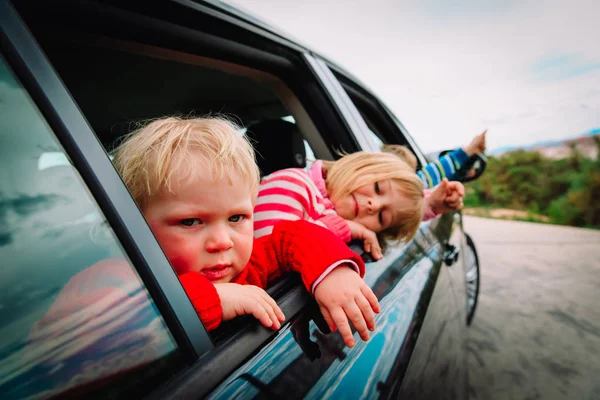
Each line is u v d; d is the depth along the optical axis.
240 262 0.73
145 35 0.91
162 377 0.41
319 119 1.47
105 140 1.67
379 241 1.22
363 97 2.05
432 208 1.65
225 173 0.68
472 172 2.31
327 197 1.37
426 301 1.12
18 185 0.35
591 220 7.36
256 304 0.59
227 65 1.20
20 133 0.36
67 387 0.33
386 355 0.76
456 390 1.26
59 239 0.37
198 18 0.99
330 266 0.70
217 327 0.55
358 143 1.52
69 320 0.35
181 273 0.67
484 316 3.19
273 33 1.31
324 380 0.58
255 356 0.52
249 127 1.73
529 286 3.85
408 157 2.02
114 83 1.50
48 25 0.74
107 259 0.40
